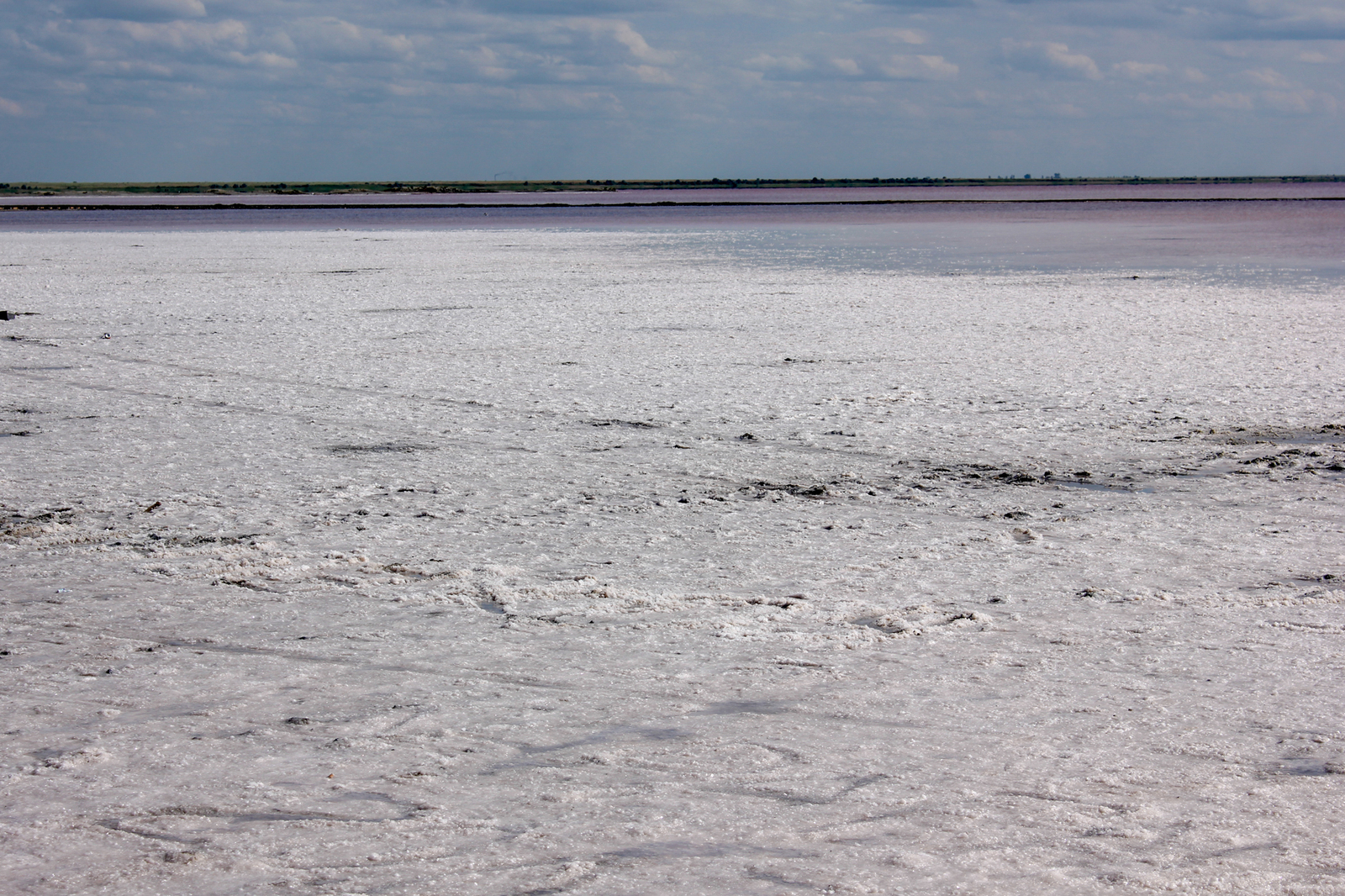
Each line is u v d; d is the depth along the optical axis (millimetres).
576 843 3693
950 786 4094
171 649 5527
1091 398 12695
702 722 4656
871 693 4949
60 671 5246
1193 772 4191
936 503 8453
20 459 9867
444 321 19984
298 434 10938
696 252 41125
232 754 4367
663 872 3518
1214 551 7203
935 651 5461
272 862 3586
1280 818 3855
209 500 8461
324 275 30734
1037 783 4117
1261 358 15242
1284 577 6645
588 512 8180
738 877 3496
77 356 16125
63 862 3604
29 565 6887
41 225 71750
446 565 6895
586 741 4484
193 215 93188
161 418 11734
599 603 6172
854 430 11086
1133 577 6645
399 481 9086
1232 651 5457
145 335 18281
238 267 33781
